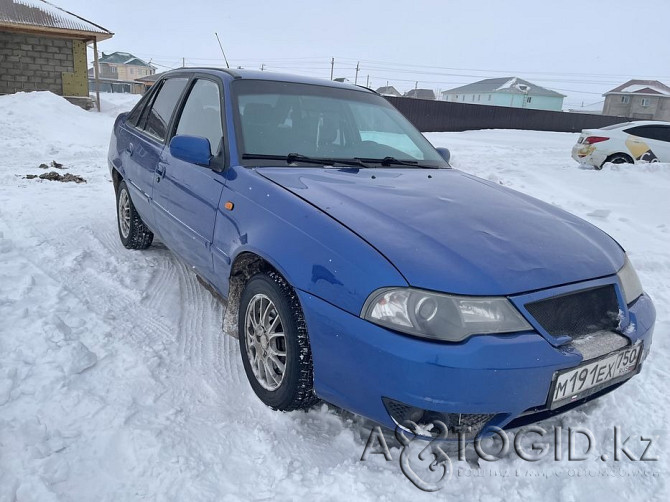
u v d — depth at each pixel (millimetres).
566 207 7414
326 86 3670
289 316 2297
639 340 2277
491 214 2531
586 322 2195
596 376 2137
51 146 11164
